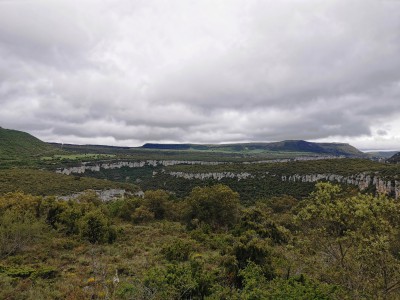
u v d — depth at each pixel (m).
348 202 10.39
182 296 13.16
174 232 38.97
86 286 16.66
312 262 11.34
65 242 28.44
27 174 75.69
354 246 10.44
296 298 9.88
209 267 20.19
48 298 14.59
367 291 9.71
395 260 9.47
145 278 13.84
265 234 29.78
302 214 11.13
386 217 9.77
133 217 48.66
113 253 26.00
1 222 26.17
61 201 41.22
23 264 21.69
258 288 11.31
